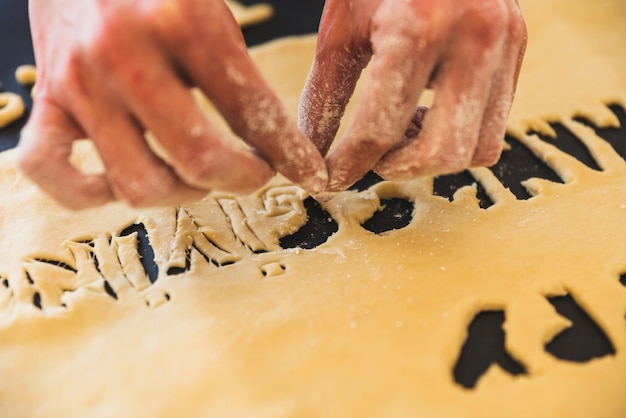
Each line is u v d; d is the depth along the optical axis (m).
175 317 0.94
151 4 0.69
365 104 0.81
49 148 0.73
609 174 1.18
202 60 0.72
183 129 0.71
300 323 0.91
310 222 1.13
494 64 0.80
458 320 0.90
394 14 0.77
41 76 0.79
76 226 1.12
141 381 0.85
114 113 0.72
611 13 1.62
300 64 1.52
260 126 0.78
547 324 0.90
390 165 0.88
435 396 0.81
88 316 0.95
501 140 0.87
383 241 1.05
